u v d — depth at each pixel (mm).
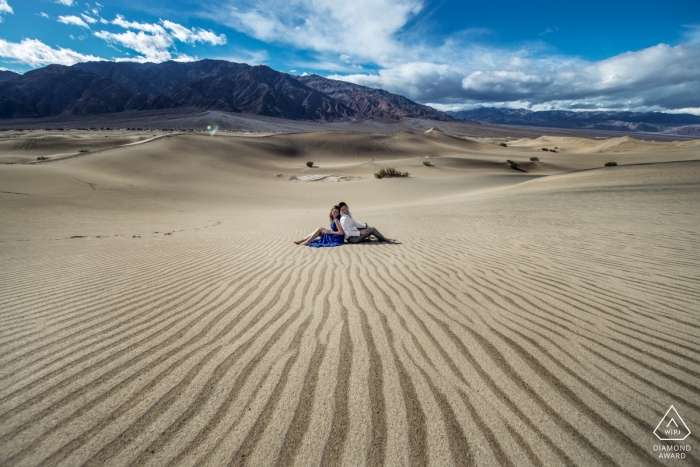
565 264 4590
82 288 4059
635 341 2555
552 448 1649
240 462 1606
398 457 1626
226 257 5672
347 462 1604
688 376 2123
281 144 68438
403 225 9297
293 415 1893
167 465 1595
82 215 13641
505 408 1912
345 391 2078
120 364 2393
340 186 32969
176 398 2037
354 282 4137
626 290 3564
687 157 58562
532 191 15898
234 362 2408
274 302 3541
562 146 109062
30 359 2467
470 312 3166
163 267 5031
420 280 4141
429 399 1997
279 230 9312
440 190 27406
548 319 2973
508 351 2475
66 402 2006
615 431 1732
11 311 3361
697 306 3105
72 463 1604
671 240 5480
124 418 1883
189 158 40531
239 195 26734
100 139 63469
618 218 7832
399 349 2541
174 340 2740
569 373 2195
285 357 2461
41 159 36812
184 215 15852
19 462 1601
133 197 20281
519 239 6375
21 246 6984
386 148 77312
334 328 2902
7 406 1971
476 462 1590
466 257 5188
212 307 3428
